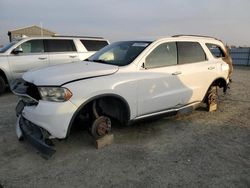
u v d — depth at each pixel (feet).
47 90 10.85
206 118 17.95
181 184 9.80
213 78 18.24
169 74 14.69
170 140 13.93
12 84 13.14
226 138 14.40
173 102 15.30
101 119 12.58
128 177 10.21
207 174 10.53
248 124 16.89
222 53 20.18
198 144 13.48
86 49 31.81
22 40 27.61
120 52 14.90
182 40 16.26
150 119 14.60
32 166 10.97
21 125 12.76
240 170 10.90
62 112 10.79
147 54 13.96
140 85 13.24
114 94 12.23
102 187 9.54
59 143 13.12
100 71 12.21
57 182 9.83
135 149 12.70
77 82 11.25
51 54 29.01
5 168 10.78
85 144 13.11
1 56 25.93
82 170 10.69
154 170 10.76
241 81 38.47
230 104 22.38
